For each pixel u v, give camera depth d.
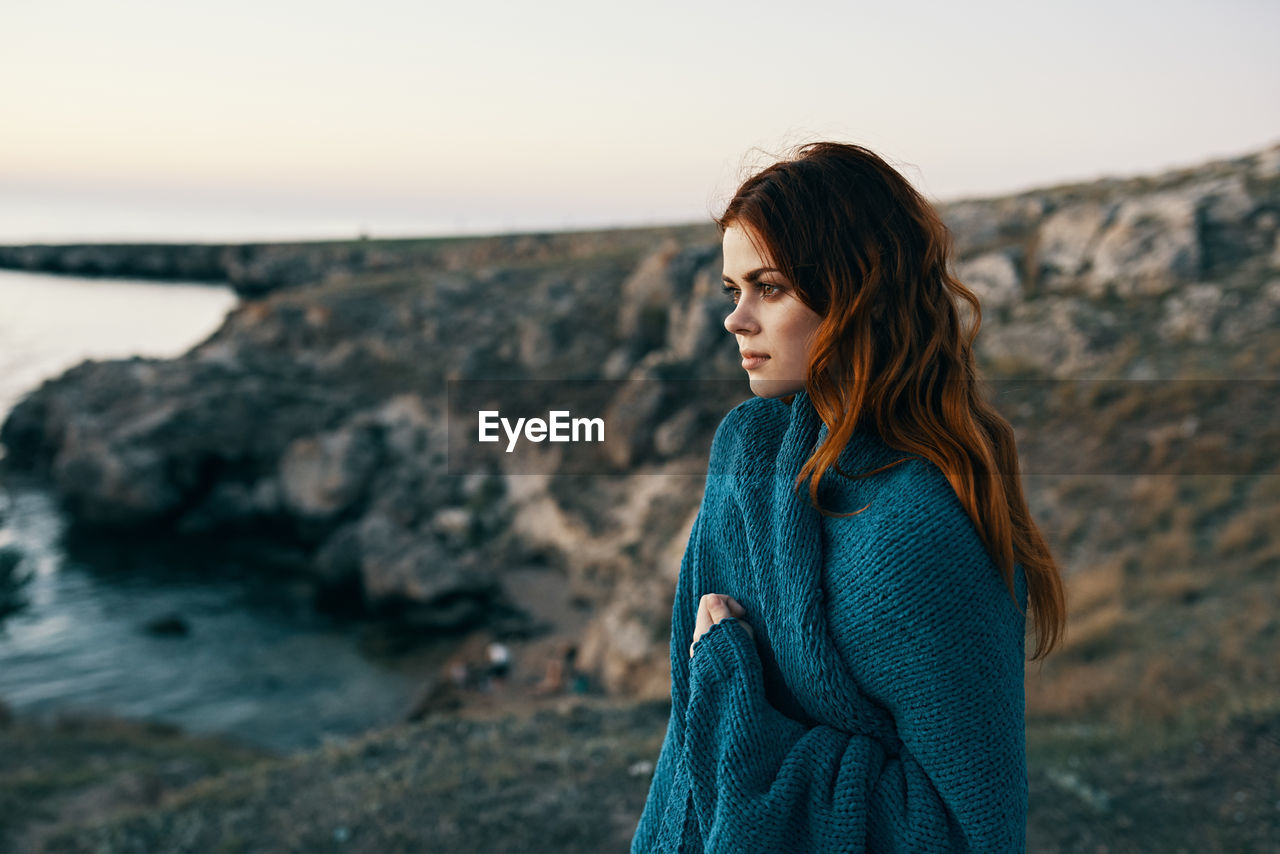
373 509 28.20
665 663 16.52
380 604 24.06
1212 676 6.88
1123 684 7.07
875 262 0.82
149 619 24.28
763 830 0.84
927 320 0.85
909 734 0.82
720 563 1.07
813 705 0.89
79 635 23.19
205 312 103.75
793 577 0.89
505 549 25.59
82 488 31.14
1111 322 17.83
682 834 0.96
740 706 0.90
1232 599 8.30
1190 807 4.78
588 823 4.96
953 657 0.78
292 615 24.67
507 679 19.61
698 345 27.70
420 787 5.55
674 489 23.66
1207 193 20.53
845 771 0.84
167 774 8.95
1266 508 10.20
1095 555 10.73
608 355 32.56
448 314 38.69
